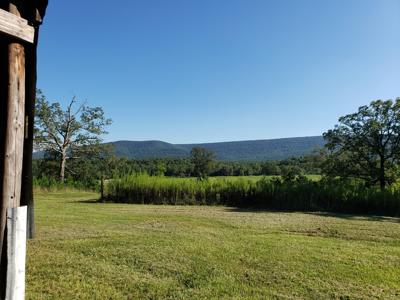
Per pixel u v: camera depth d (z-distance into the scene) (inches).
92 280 184.2
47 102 1119.6
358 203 554.6
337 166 762.8
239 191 620.7
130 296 166.6
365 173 750.5
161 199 629.9
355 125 748.0
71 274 191.6
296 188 586.6
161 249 246.8
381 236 332.8
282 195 585.0
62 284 177.2
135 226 351.9
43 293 165.5
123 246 253.8
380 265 225.9
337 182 615.2
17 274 92.4
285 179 642.8
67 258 219.3
